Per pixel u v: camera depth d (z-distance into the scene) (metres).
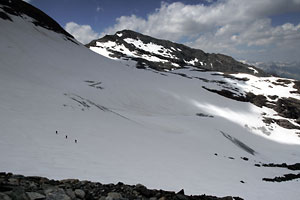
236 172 23.41
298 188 21.03
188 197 7.80
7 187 5.32
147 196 7.02
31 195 5.20
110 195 6.33
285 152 50.81
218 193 13.77
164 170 16.88
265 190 18.09
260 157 41.66
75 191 6.08
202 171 19.73
